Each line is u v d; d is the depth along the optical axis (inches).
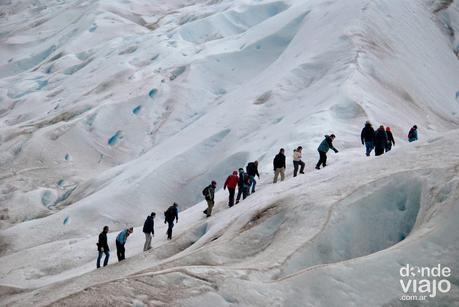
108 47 4254.4
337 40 2345.0
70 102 3297.2
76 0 7819.9
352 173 620.1
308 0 3607.3
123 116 2844.5
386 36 2507.4
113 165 2583.7
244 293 354.9
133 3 6102.4
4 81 4343.0
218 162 1833.2
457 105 2431.1
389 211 502.6
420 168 520.7
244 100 2300.7
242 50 3125.0
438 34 3019.2
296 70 2255.2
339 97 1662.2
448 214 406.9
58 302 320.5
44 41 5723.4
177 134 2472.9
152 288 347.9
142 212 1820.9
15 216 2078.0
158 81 3097.9
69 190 2297.0
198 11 4719.5
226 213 860.6
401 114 1750.7
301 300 352.8
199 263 511.8
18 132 2903.5
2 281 1147.9
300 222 511.2
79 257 1238.3
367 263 379.2
